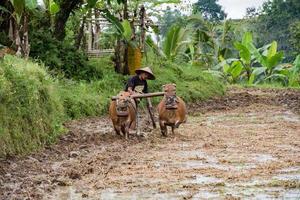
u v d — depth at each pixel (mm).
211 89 26047
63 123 14750
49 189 8594
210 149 12000
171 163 10547
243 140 13188
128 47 22516
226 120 17578
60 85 17719
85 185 8914
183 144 12664
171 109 13445
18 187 8680
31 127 11539
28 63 13617
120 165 10383
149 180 9203
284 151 11680
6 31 19312
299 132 14594
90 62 23078
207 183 8945
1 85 10742
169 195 8273
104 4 23422
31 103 11711
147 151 11812
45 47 20328
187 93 23141
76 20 24719
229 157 11078
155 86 22062
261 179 9203
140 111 19594
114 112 13242
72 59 21031
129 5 23359
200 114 19422
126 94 13141
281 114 19406
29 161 10438
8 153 10477
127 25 21781
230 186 8742
